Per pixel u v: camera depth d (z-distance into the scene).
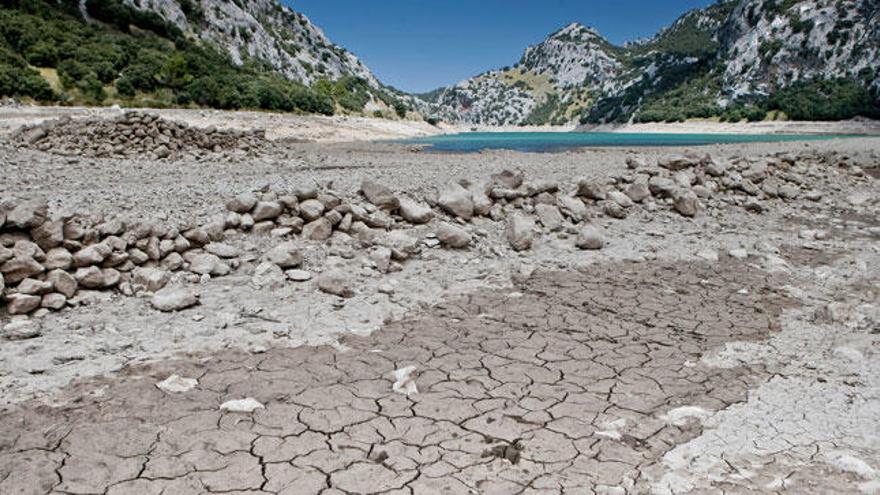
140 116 18.52
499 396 4.47
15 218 6.21
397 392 4.46
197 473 3.41
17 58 50.16
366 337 5.59
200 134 19.88
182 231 7.60
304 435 3.84
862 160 20.42
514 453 3.68
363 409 4.20
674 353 5.41
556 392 4.56
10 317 5.65
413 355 5.20
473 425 4.03
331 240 8.56
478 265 8.25
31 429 3.79
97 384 4.45
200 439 3.75
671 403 4.43
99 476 3.36
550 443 3.83
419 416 4.13
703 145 41.62
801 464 3.64
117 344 5.16
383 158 24.38
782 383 4.80
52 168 13.03
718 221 12.13
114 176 12.66
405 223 9.68
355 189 10.38
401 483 3.37
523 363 5.09
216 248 7.54
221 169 15.79
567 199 11.34
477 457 3.65
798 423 4.14
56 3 68.31
